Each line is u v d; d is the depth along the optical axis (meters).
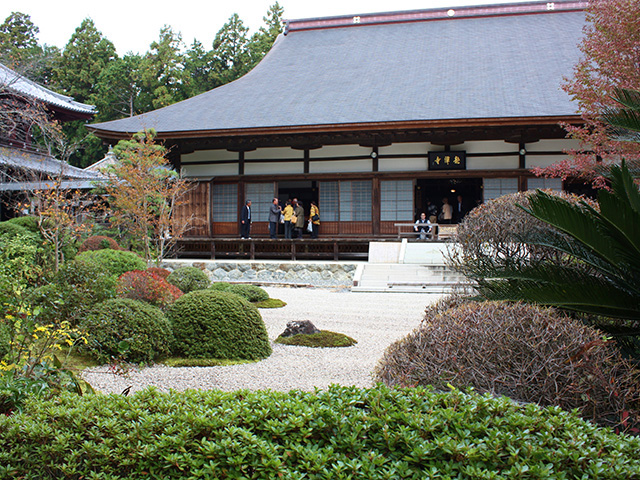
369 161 17.42
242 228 17.66
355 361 5.84
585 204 3.79
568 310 3.91
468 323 3.45
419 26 24.58
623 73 9.35
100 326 5.60
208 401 2.64
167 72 39.56
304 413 2.36
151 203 14.56
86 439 2.50
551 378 3.03
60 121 23.66
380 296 11.66
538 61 19.67
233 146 17.80
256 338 6.11
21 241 9.98
